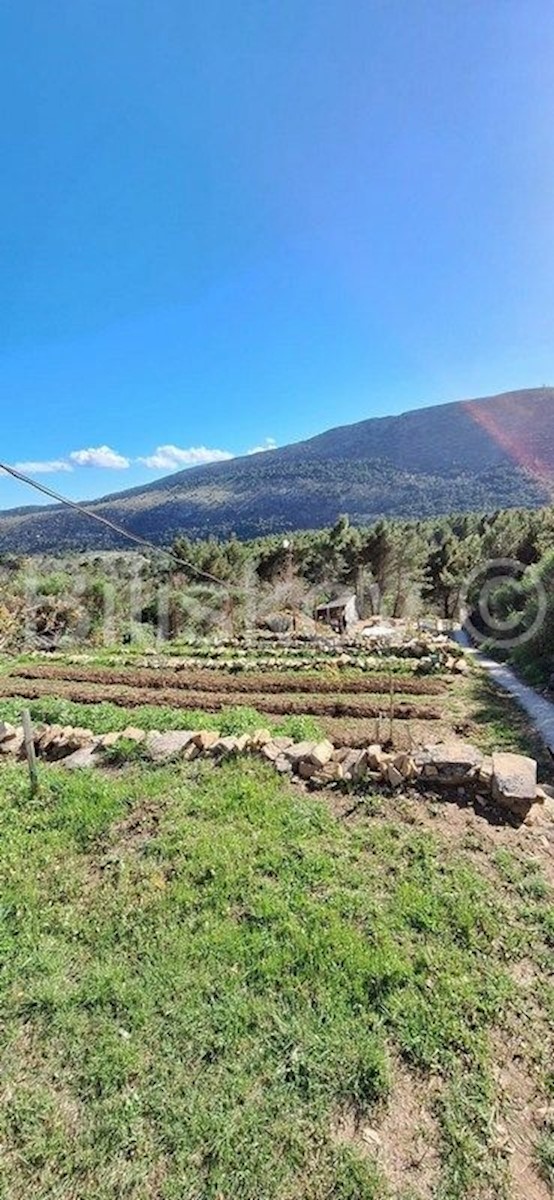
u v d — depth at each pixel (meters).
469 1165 2.37
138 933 3.72
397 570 36.62
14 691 13.12
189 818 5.12
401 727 9.73
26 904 4.07
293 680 13.56
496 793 5.17
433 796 5.36
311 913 3.79
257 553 37.50
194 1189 2.32
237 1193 2.29
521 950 3.50
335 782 5.70
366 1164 2.37
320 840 4.71
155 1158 2.44
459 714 10.74
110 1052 2.90
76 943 3.69
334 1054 2.84
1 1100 2.72
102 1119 2.60
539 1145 2.45
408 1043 2.90
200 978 3.33
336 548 37.62
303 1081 2.73
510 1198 2.26
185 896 4.02
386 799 5.36
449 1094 2.66
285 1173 2.36
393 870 4.29
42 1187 2.37
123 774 6.18
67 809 5.36
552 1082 2.71
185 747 6.53
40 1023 3.12
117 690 13.23
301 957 3.43
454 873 4.21
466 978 3.28
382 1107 2.61
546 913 3.80
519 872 4.27
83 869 4.51
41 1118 2.62
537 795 5.38
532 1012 3.08
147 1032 3.02
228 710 9.66
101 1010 3.17
